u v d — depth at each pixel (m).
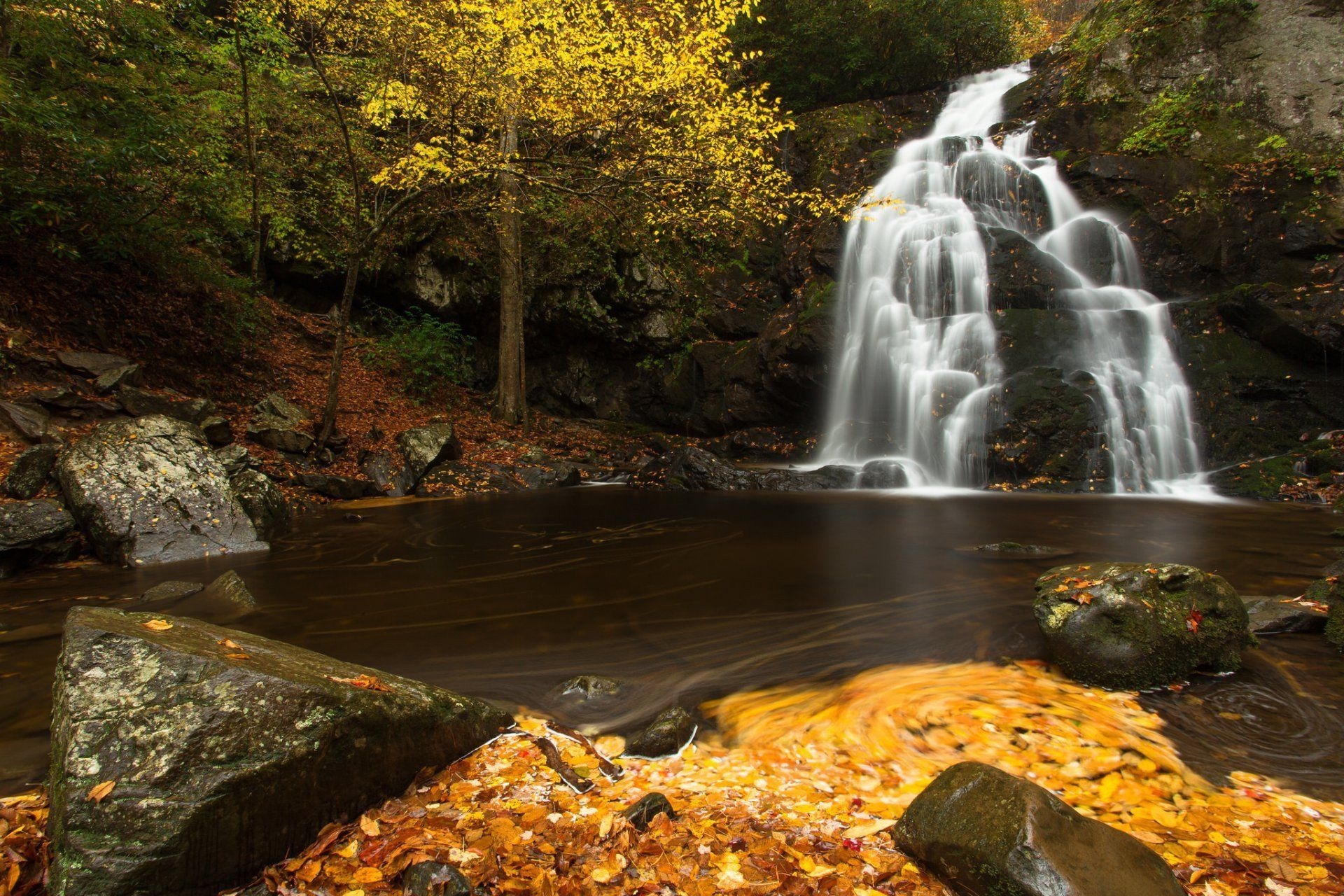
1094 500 9.80
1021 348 12.10
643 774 2.71
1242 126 14.05
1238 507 8.98
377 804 2.49
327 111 14.57
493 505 9.66
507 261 14.77
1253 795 2.58
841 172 17.30
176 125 9.95
